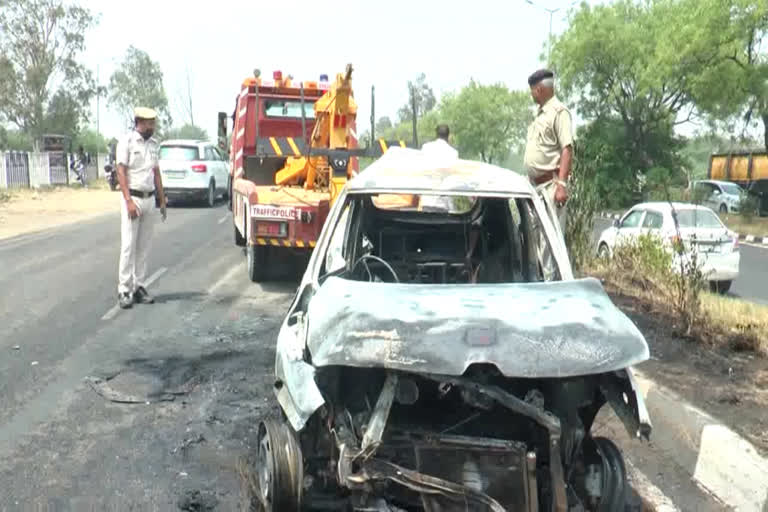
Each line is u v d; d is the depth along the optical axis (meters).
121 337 7.36
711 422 4.82
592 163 9.78
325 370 3.55
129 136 8.47
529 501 3.33
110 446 4.88
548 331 3.43
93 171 44.16
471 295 3.79
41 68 46.44
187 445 4.91
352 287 3.89
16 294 9.30
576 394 3.56
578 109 41.22
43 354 6.77
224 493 4.26
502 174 5.12
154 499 4.17
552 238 4.60
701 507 4.26
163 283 10.16
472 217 5.95
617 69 39.22
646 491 4.46
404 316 3.50
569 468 3.57
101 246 13.83
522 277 5.11
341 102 9.83
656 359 6.32
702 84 29.92
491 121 67.38
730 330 6.96
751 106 30.83
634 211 14.74
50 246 13.82
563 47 39.56
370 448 3.27
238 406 5.61
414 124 9.73
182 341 7.25
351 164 10.84
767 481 4.06
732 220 31.91
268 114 12.32
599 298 3.85
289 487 3.64
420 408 3.73
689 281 7.71
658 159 39.81
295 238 9.20
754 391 5.55
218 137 14.23
